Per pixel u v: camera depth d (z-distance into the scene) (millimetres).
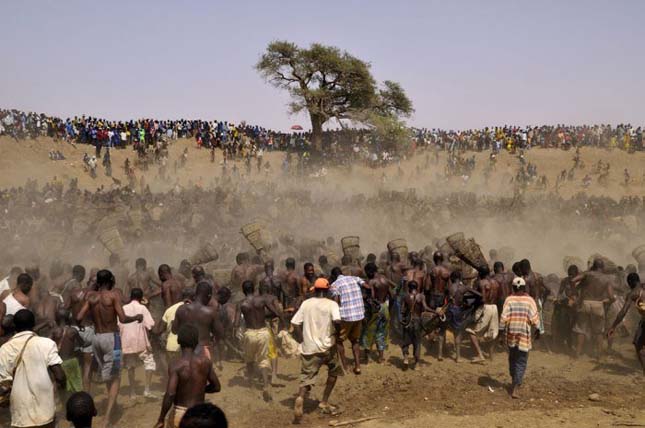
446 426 8312
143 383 10523
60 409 8875
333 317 8742
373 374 11078
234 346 11648
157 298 12211
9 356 6445
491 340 11891
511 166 57688
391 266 13805
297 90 59625
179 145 58719
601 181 53688
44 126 51875
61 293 11508
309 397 9797
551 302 13188
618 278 13031
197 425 3279
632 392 9906
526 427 8234
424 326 11625
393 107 64312
